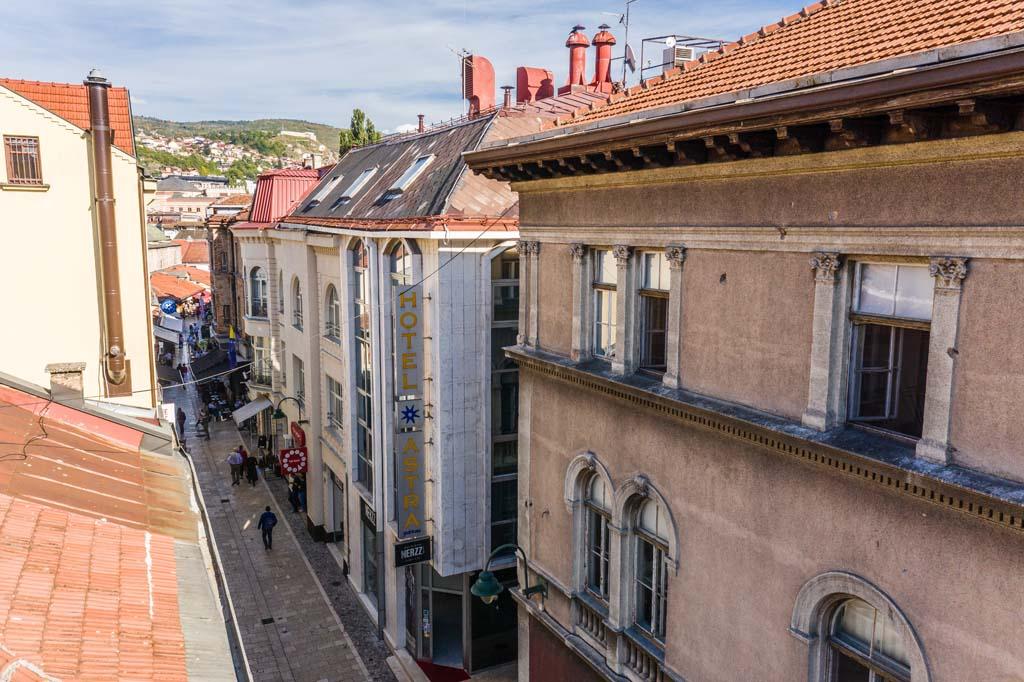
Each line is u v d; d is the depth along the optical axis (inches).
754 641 331.9
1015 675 231.8
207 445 1466.5
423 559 663.8
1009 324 233.3
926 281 264.1
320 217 936.9
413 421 650.2
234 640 318.3
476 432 657.6
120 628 291.0
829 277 287.9
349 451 842.2
